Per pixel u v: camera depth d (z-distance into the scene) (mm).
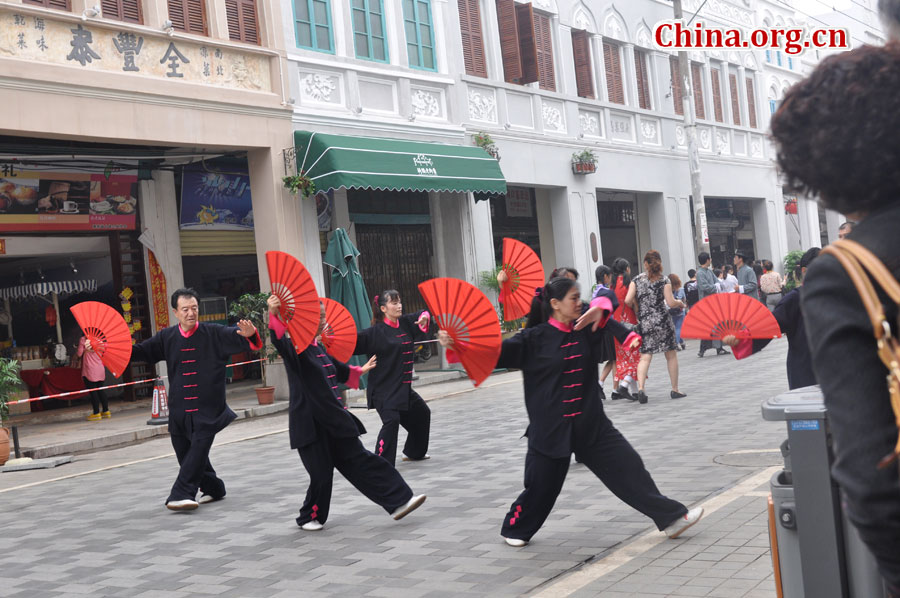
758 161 29797
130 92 13602
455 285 5316
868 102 1697
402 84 18062
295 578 5535
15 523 7859
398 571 5496
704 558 5176
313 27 16656
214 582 5586
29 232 14578
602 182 22922
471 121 19484
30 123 12453
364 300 16375
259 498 8023
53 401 16344
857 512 1637
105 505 8328
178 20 14609
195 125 14500
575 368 5531
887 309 1640
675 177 25750
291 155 15898
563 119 22016
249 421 14125
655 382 14352
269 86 15867
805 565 3154
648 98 25344
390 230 18844
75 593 5586
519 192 22406
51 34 12852
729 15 29047
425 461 9164
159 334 8000
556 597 4762
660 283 11906
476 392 15406
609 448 5590
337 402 6547
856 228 1761
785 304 6160
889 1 1980
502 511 6762
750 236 30578
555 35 22016
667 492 6809
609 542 5727
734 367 15742
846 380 1653
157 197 16219
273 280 6391
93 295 17203
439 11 19109
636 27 24859
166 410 13852
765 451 8016
